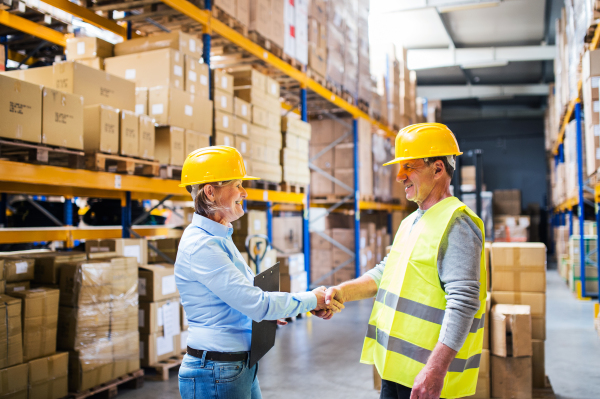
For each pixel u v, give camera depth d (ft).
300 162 24.00
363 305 25.25
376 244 33.32
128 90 14.02
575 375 14.44
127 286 12.57
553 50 44.62
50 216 18.61
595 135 17.62
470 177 49.60
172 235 19.71
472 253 5.62
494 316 12.13
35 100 10.61
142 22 17.58
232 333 6.05
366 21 31.50
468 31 45.06
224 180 6.29
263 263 19.86
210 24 16.66
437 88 57.93
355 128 29.30
